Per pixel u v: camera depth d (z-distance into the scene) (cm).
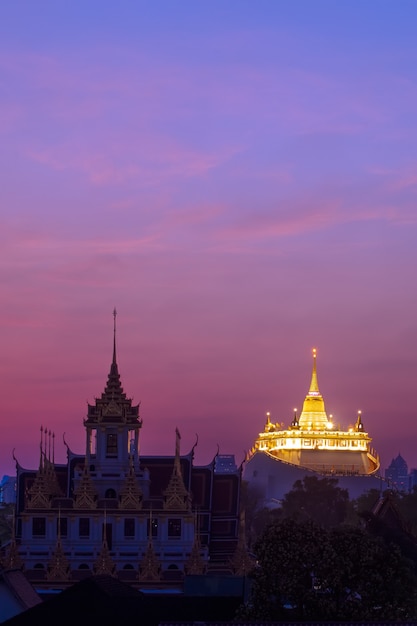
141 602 18038
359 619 17438
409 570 18212
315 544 17988
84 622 16475
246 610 17800
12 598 18638
